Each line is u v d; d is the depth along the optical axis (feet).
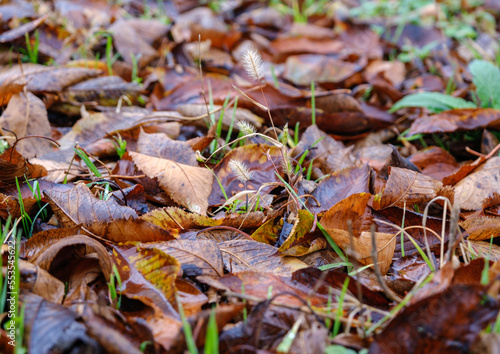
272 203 3.13
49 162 3.22
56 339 2.60
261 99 3.57
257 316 2.70
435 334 2.62
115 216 2.90
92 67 3.81
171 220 2.97
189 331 2.59
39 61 3.85
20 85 3.38
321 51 4.41
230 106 3.56
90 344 2.60
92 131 3.41
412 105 3.68
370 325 2.72
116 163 3.27
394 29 4.97
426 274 2.85
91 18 4.25
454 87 4.09
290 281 2.83
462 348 2.60
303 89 4.01
